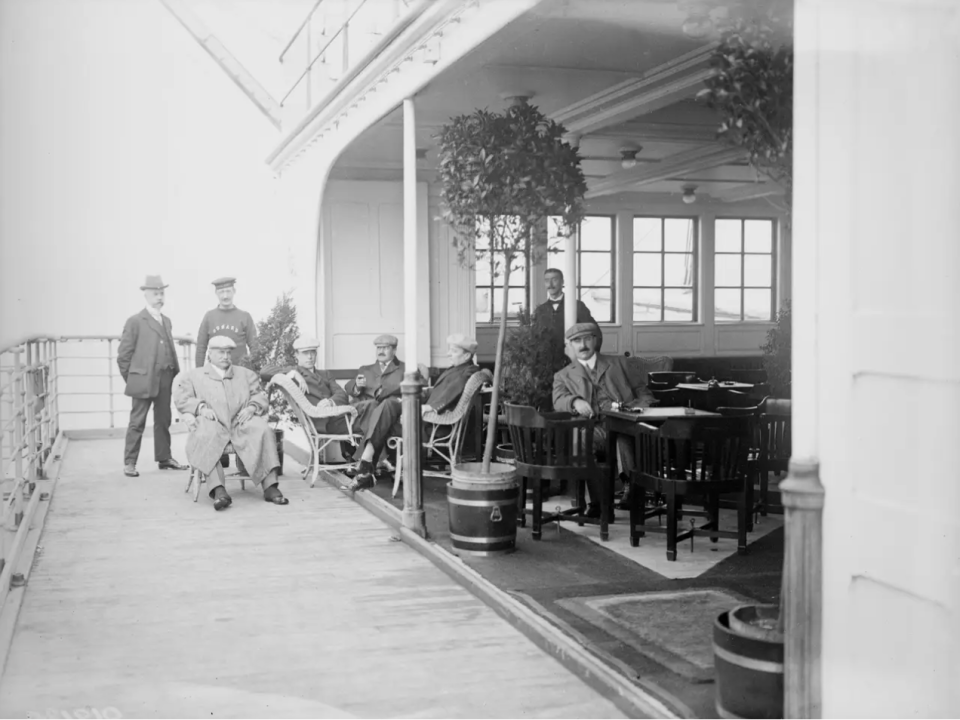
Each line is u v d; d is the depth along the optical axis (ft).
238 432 26.53
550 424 20.51
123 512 25.45
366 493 26.48
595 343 23.21
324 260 35.53
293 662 14.43
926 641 8.71
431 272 36.58
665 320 28.96
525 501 22.26
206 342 34.01
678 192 28.37
